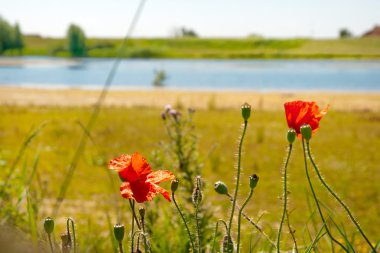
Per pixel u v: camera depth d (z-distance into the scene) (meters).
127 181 1.64
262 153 16.02
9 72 84.25
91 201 10.33
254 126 21.80
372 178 13.25
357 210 10.67
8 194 3.86
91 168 13.27
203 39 182.75
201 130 20.64
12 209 3.12
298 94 41.66
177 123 5.21
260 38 178.50
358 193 11.95
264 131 20.36
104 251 3.30
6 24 165.38
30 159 13.82
